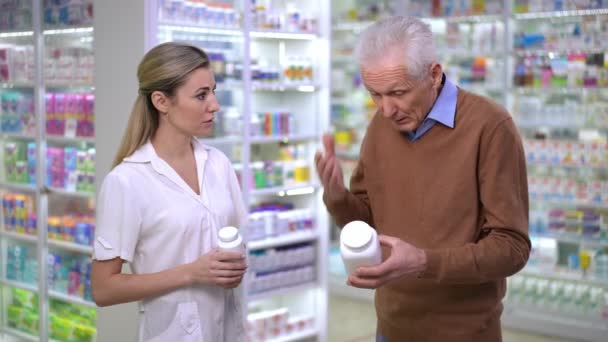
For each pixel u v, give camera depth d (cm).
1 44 484
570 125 569
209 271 210
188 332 219
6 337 518
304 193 504
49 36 456
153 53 221
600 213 568
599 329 536
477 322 220
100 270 220
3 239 514
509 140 209
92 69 429
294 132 491
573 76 562
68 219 462
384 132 230
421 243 221
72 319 467
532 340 548
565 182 575
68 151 455
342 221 237
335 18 712
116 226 217
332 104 728
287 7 482
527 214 216
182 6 404
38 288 478
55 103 455
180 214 220
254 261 463
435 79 210
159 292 214
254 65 460
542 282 578
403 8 653
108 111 391
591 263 564
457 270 196
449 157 214
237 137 443
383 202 233
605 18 553
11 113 488
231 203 237
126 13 378
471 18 616
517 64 589
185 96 218
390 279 191
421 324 226
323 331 503
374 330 566
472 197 213
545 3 567
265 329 475
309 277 499
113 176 219
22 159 490
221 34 435
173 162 227
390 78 198
